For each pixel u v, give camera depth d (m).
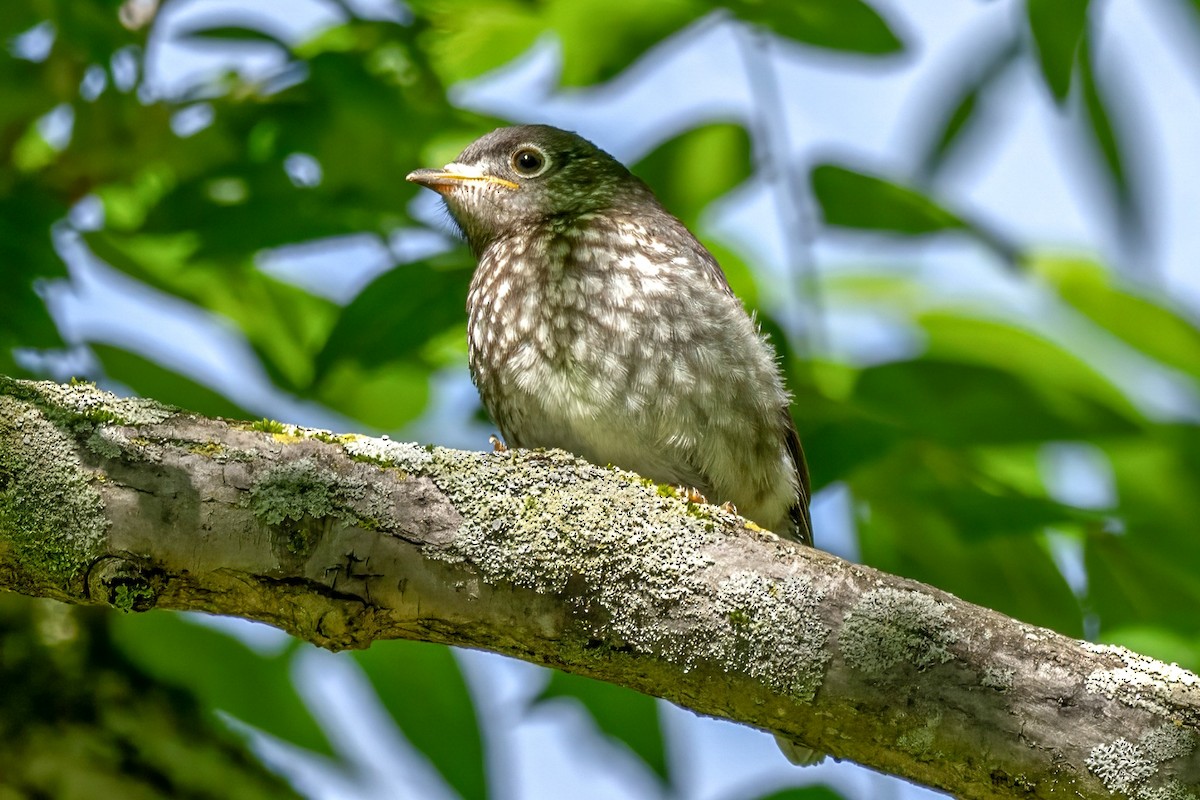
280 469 7.13
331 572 7.09
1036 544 10.84
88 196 10.80
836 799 10.50
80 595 7.03
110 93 10.40
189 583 7.11
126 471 7.02
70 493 6.95
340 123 10.93
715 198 11.08
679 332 9.92
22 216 10.39
